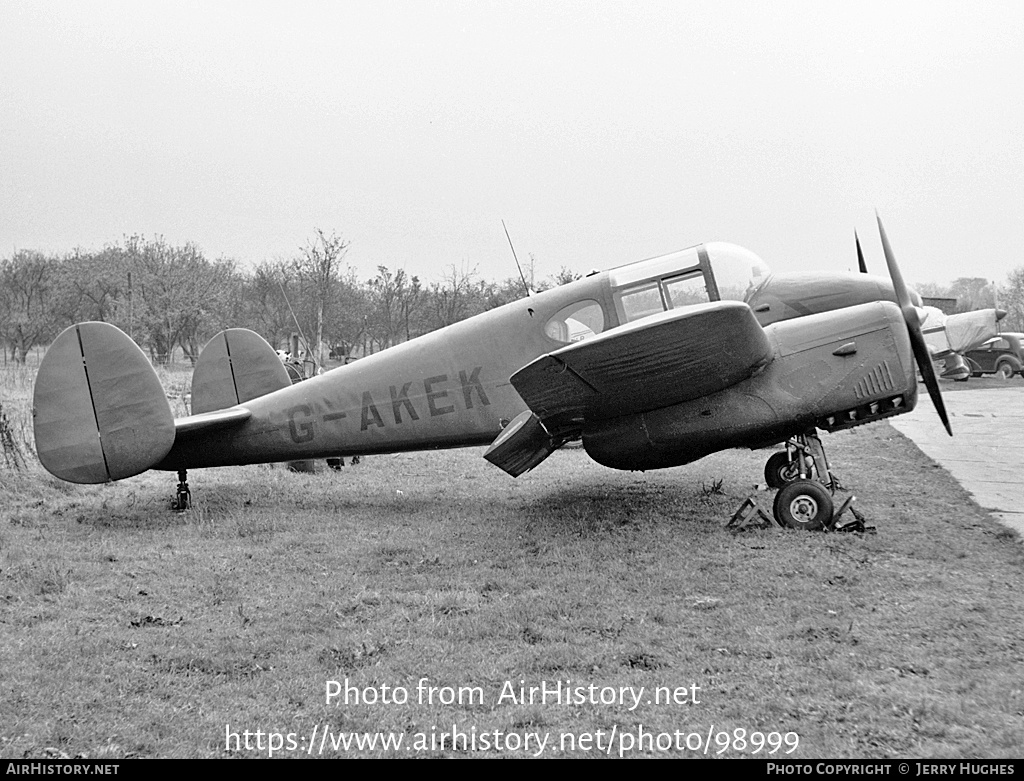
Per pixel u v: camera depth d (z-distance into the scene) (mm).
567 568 6773
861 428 16172
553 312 9219
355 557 7242
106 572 6789
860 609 5629
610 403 7793
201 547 7633
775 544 7293
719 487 9844
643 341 6922
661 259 9086
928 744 3844
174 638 5266
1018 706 4172
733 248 9156
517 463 8586
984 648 4922
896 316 7910
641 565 6809
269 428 9648
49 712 4250
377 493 10406
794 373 7902
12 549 7438
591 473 11773
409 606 5902
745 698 4340
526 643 5164
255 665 4859
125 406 8492
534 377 7164
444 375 9422
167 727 4109
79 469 8461
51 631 5395
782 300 8852
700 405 7988
